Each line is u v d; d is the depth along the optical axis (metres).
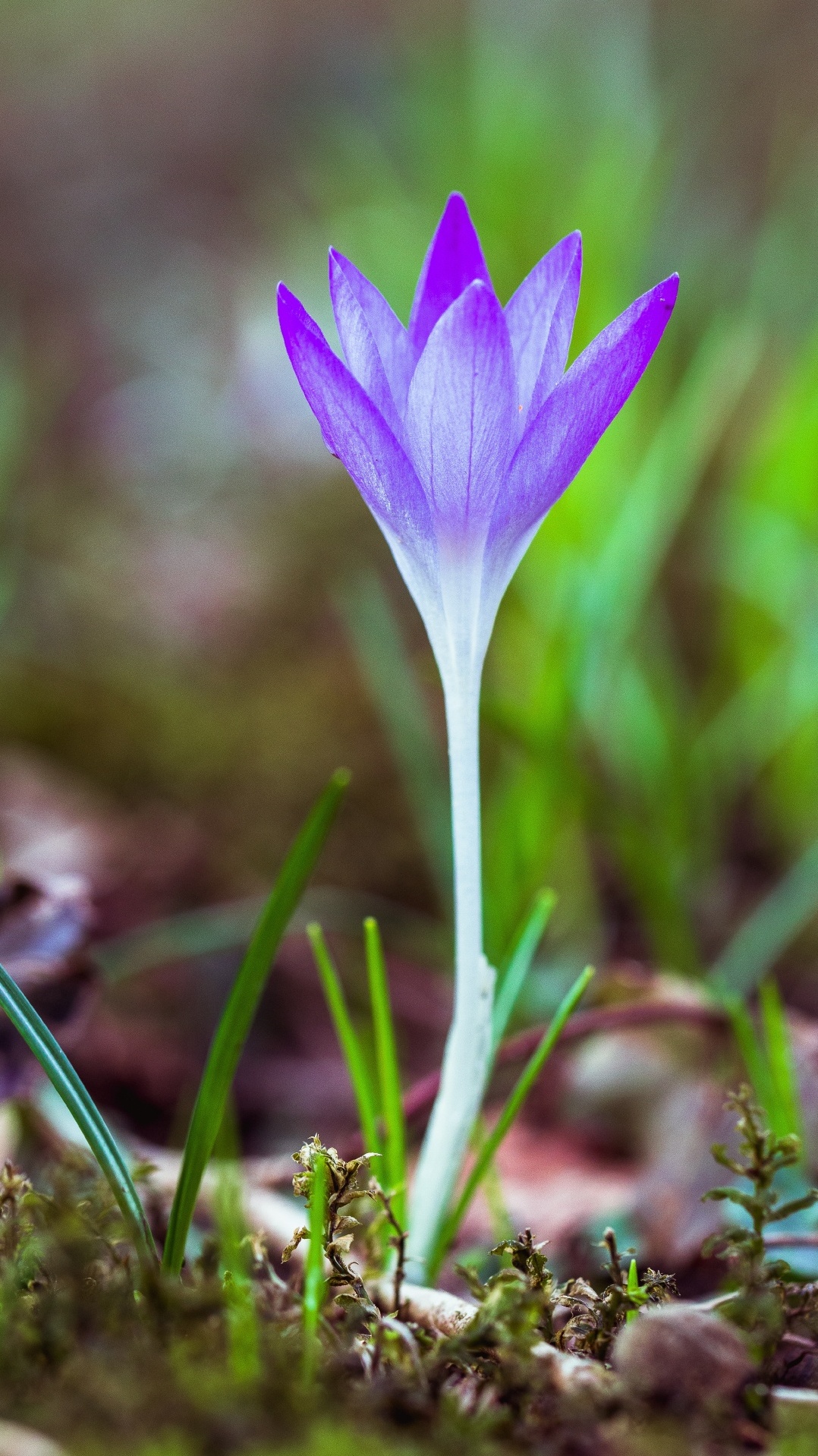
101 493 1.18
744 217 1.33
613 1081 0.48
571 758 0.56
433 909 0.73
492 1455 0.33
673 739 0.68
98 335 1.44
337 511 1.16
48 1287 0.34
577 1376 0.34
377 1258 0.38
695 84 1.54
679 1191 0.44
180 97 2.05
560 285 0.36
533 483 0.36
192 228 1.64
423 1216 0.38
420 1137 0.48
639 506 0.64
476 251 0.36
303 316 0.35
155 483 1.21
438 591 0.37
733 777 0.78
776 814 0.78
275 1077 0.59
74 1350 0.33
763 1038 0.46
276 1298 0.36
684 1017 0.45
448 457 0.35
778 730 0.76
